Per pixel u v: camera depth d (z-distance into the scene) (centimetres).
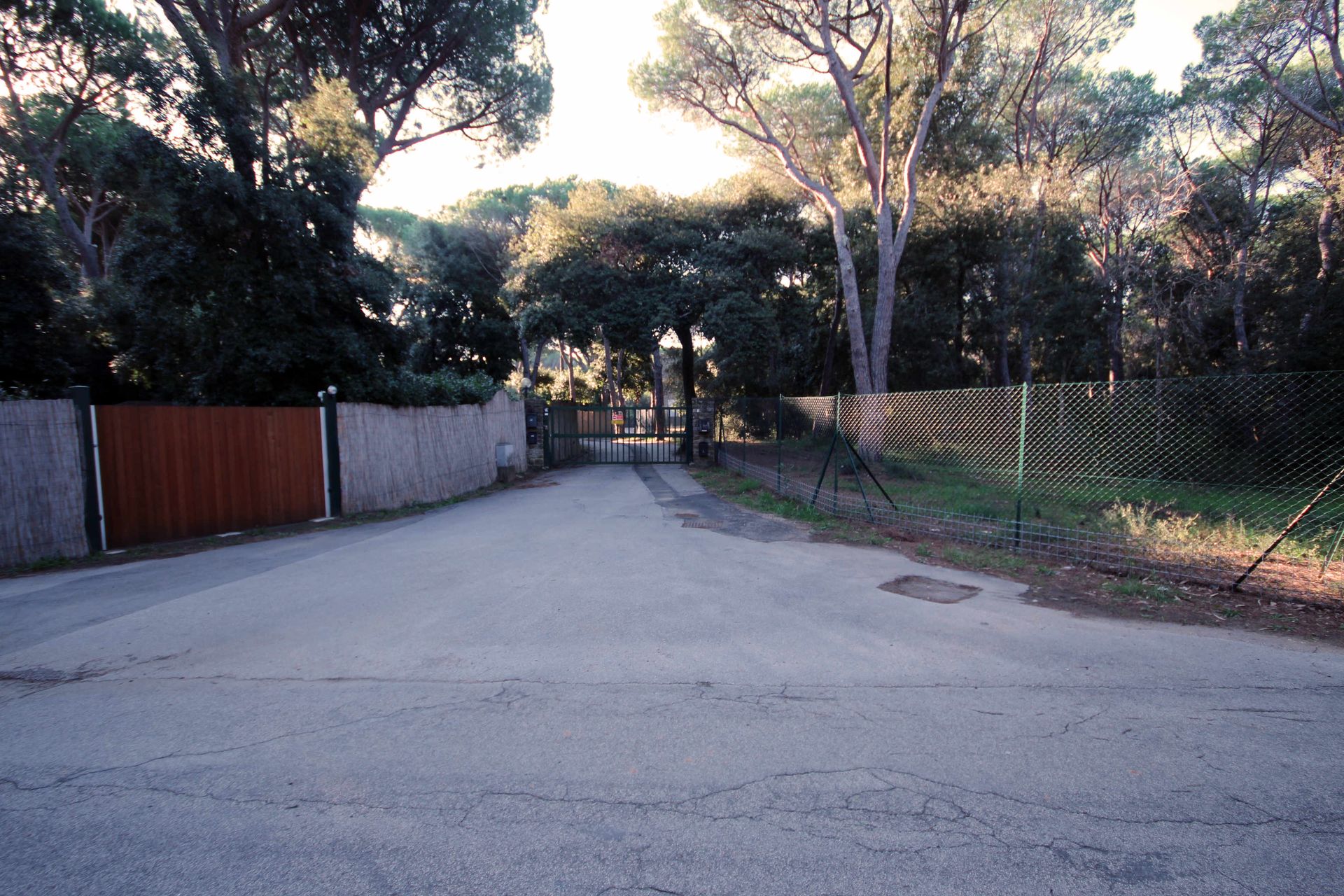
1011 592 631
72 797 302
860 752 336
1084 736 350
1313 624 517
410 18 1748
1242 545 759
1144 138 2416
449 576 711
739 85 2027
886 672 439
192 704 401
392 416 1352
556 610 582
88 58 1608
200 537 994
